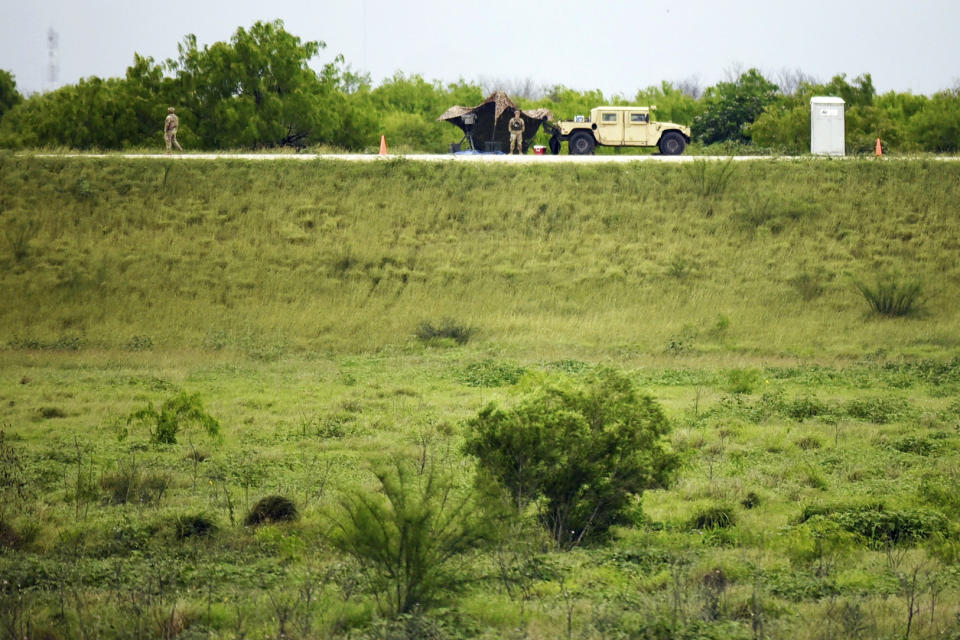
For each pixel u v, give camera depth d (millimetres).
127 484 53219
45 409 79188
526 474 45406
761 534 44312
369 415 78062
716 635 29922
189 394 88312
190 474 57125
